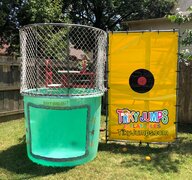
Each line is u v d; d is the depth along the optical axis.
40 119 2.58
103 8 11.04
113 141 3.31
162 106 3.09
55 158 2.52
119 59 3.09
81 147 2.63
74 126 2.59
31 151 2.65
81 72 2.97
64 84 3.07
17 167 2.52
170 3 10.11
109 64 3.11
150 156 2.86
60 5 7.54
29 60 2.94
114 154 2.90
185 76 4.21
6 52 8.21
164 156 2.86
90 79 2.98
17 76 4.43
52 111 2.53
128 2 10.58
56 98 2.48
